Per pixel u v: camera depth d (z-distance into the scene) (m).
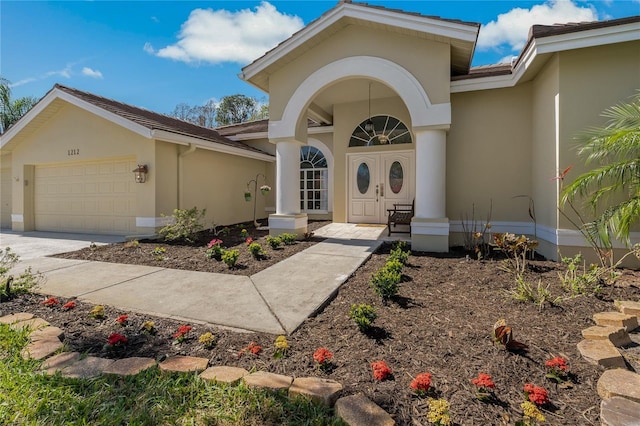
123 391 2.26
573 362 2.58
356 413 1.97
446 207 7.71
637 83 5.21
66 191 10.80
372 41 7.25
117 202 10.02
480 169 7.46
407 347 2.84
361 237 8.47
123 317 3.41
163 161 9.41
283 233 8.13
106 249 7.48
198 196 10.67
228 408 2.09
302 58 7.88
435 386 2.27
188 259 6.44
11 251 7.43
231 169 12.30
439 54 6.76
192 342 3.04
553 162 5.88
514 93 7.20
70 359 2.65
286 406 2.10
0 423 1.94
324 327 3.35
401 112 9.99
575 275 4.53
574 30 5.20
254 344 2.89
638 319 3.41
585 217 5.47
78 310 3.83
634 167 4.53
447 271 5.28
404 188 10.13
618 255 5.41
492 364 2.54
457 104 7.60
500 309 3.69
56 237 9.62
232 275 5.30
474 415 1.99
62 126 10.37
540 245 6.59
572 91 5.51
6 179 12.43
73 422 1.97
